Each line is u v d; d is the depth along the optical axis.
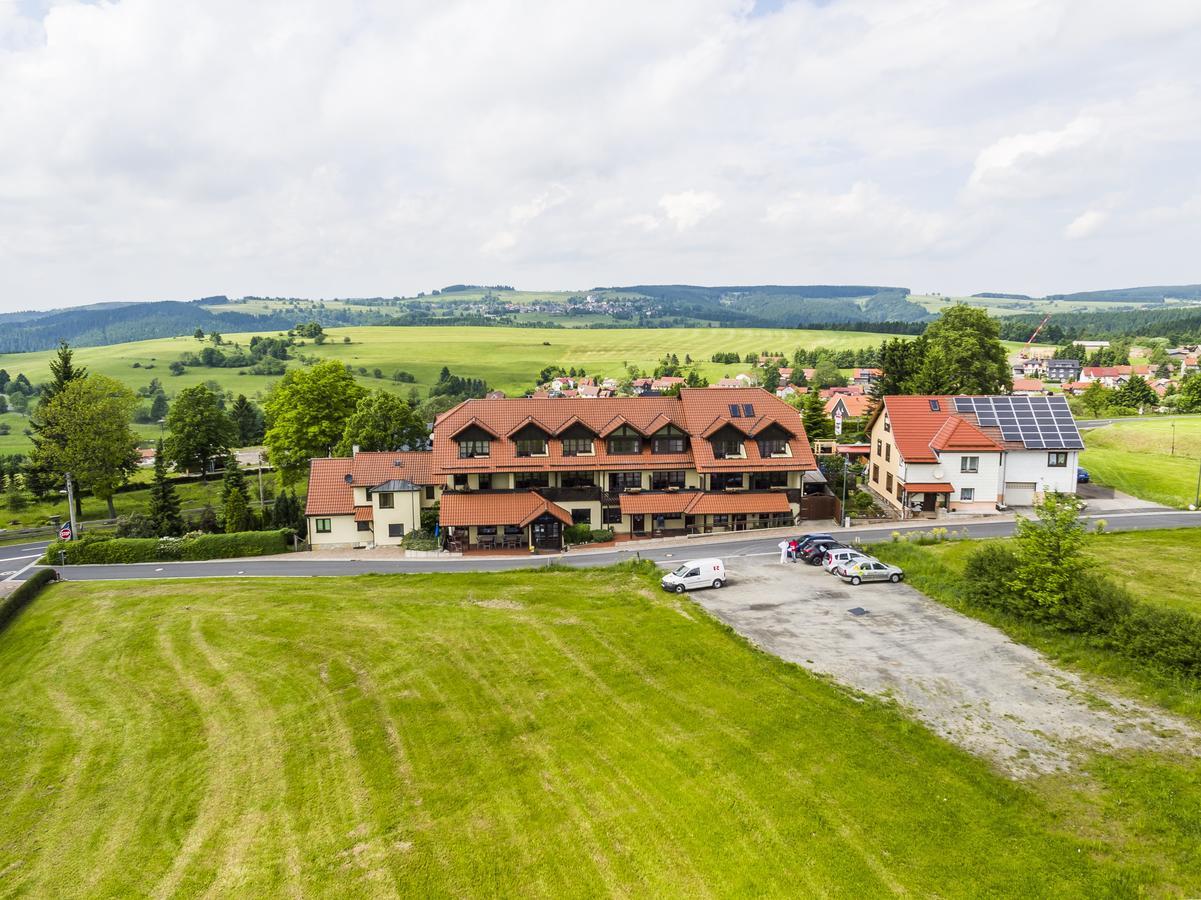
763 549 58.22
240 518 74.25
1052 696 31.25
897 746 27.56
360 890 21.92
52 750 31.81
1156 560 47.72
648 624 40.94
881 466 75.00
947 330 101.69
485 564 59.06
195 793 27.80
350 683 35.84
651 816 24.31
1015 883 20.52
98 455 87.44
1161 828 22.39
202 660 39.88
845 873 21.16
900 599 44.25
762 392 70.75
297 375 92.12
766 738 28.44
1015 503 68.62
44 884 23.34
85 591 54.25
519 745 29.31
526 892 21.36
